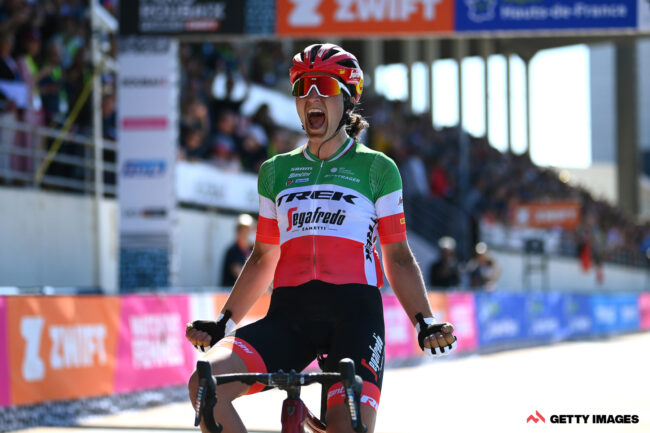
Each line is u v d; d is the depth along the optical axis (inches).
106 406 636.7
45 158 1016.9
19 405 561.3
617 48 3321.9
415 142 1969.7
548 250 2150.6
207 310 778.8
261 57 1590.8
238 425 280.2
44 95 1032.8
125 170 1043.9
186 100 1229.7
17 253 968.3
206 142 1259.8
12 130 968.3
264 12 1042.1
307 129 310.3
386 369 986.7
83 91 1099.9
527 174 2554.1
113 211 1166.3
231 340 291.0
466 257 1691.7
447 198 1902.1
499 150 2591.0
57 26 1080.2
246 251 925.8
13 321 561.3
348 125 322.3
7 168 970.7
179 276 1172.5
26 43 1005.8
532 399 693.9
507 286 1959.9
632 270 2957.7
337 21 1040.8
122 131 1045.2
